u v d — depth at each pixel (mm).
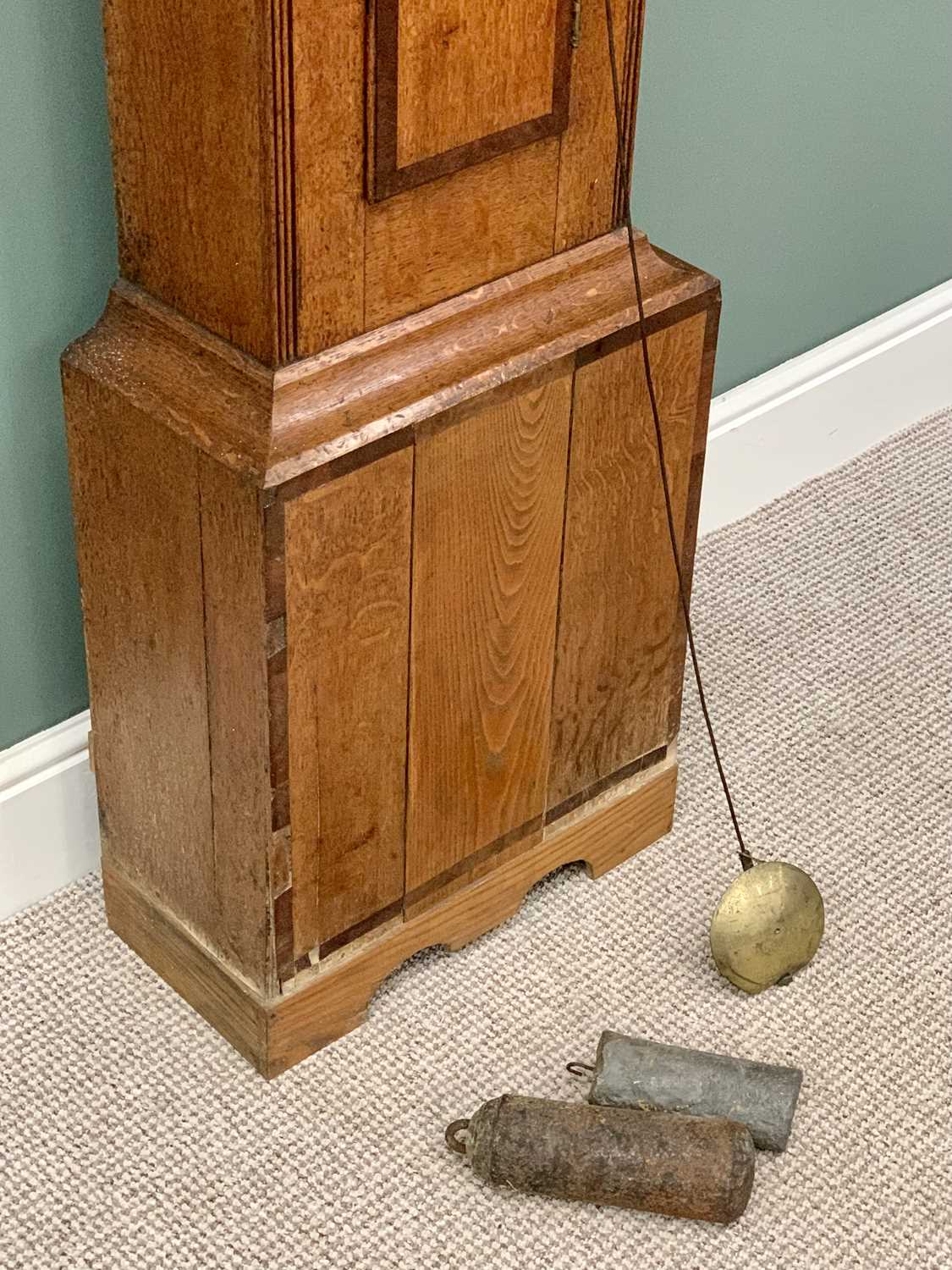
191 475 1327
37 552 1606
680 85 1865
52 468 1572
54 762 1709
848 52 2008
